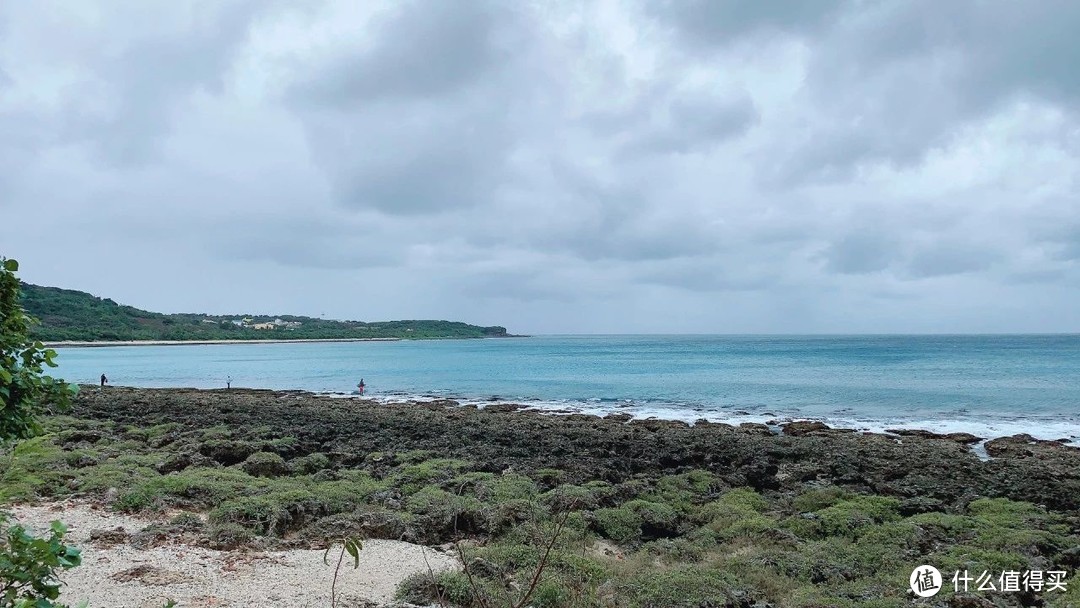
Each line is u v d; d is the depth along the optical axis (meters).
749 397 49.78
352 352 157.25
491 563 10.94
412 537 12.93
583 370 83.50
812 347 160.12
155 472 17.59
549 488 17.73
